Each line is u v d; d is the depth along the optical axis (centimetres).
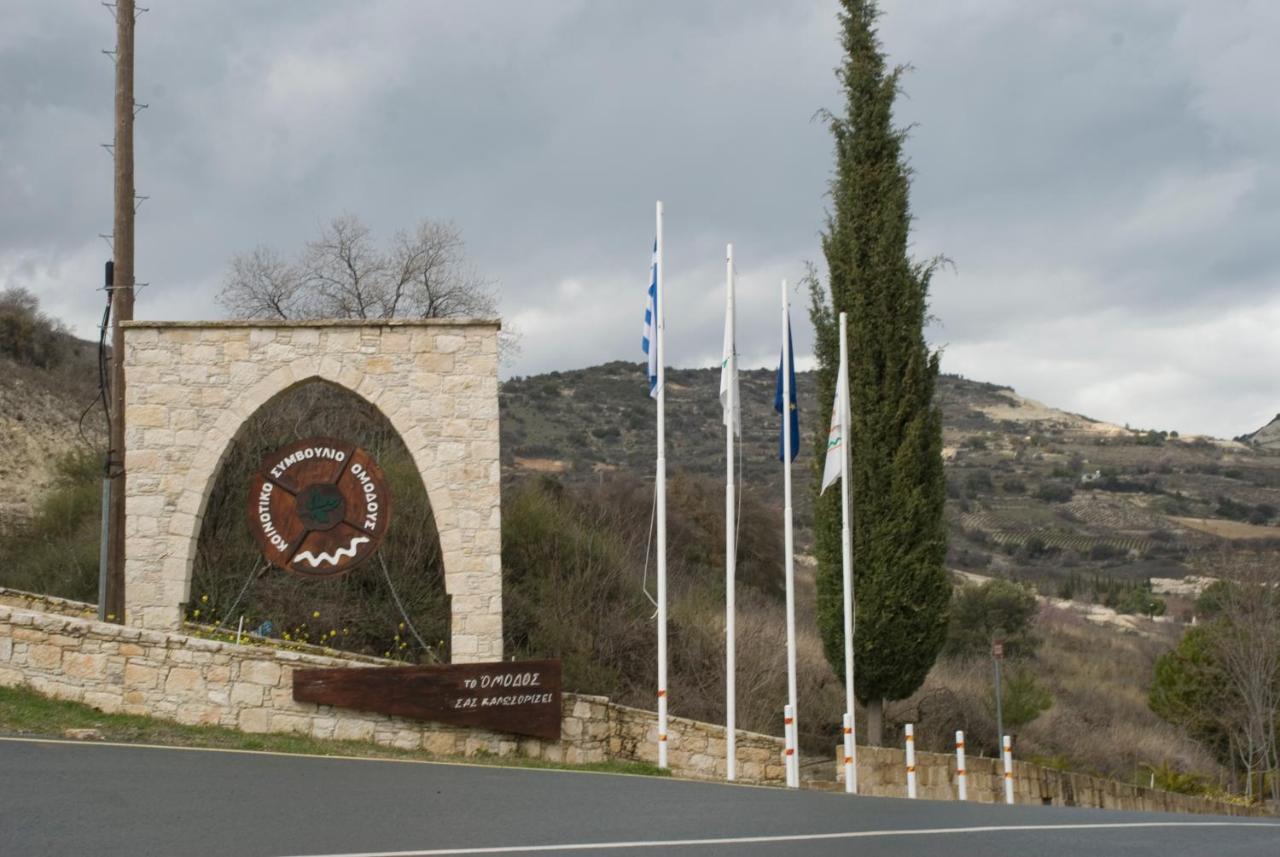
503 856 957
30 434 4697
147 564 2164
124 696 1841
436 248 4147
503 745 1998
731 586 2086
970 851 1050
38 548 3422
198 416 2194
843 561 2328
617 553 3706
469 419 2205
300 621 2991
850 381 2539
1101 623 7406
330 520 2156
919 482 2502
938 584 2478
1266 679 4103
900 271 2555
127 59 2480
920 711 3594
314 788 1338
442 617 3175
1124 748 4591
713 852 1005
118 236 2433
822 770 2605
